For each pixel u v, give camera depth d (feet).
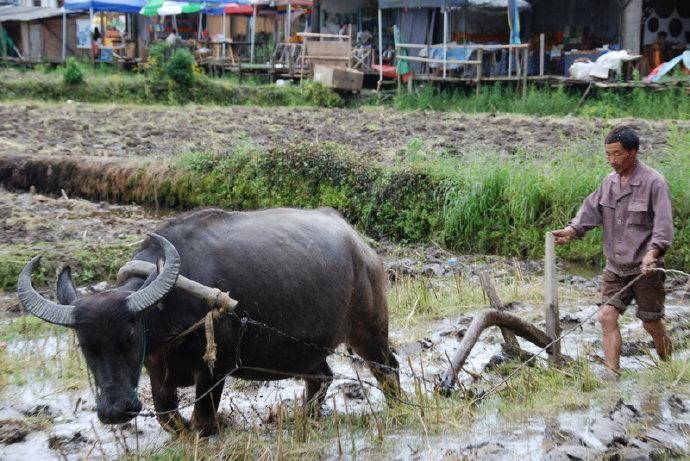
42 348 27.84
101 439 20.72
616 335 22.94
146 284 17.70
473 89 91.81
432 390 23.24
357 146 58.85
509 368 24.17
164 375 19.34
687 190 40.47
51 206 48.96
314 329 20.80
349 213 47.32
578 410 20.59
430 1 90.68
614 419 19.24
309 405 21.56
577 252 42.01
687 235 39.60
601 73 82.64
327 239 21.56
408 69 93.66
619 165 22.38
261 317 19.76
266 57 116.16
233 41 117.80
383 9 104.12
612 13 92.43
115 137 66.28
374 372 23.22
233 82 103.50
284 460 18.52
